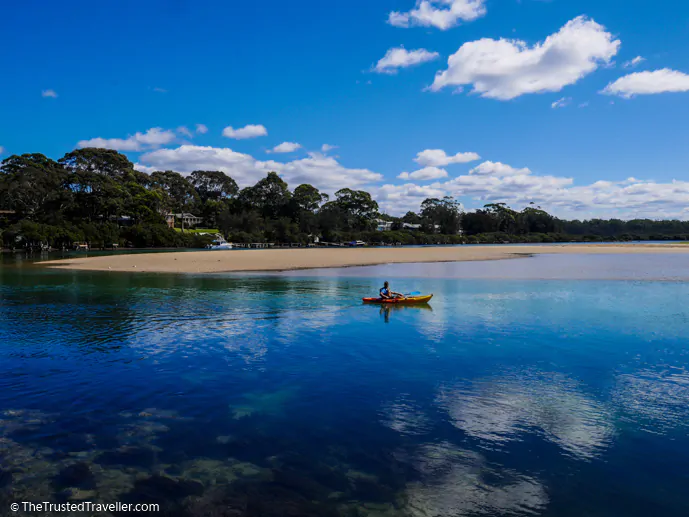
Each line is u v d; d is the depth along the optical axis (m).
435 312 19.58
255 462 6.87
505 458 6.99
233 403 9.28
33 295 25.16
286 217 155.00
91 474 6.52
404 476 6.46
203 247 119.56
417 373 11.20
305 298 23.83
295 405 9.15
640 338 14.70
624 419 8.44
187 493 6.05
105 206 113.50
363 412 8.78
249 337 15.09
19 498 5.90
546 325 16.78
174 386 10.34
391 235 169.38
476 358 12.50
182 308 20.73
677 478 6.43
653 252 74.50
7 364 12.07
